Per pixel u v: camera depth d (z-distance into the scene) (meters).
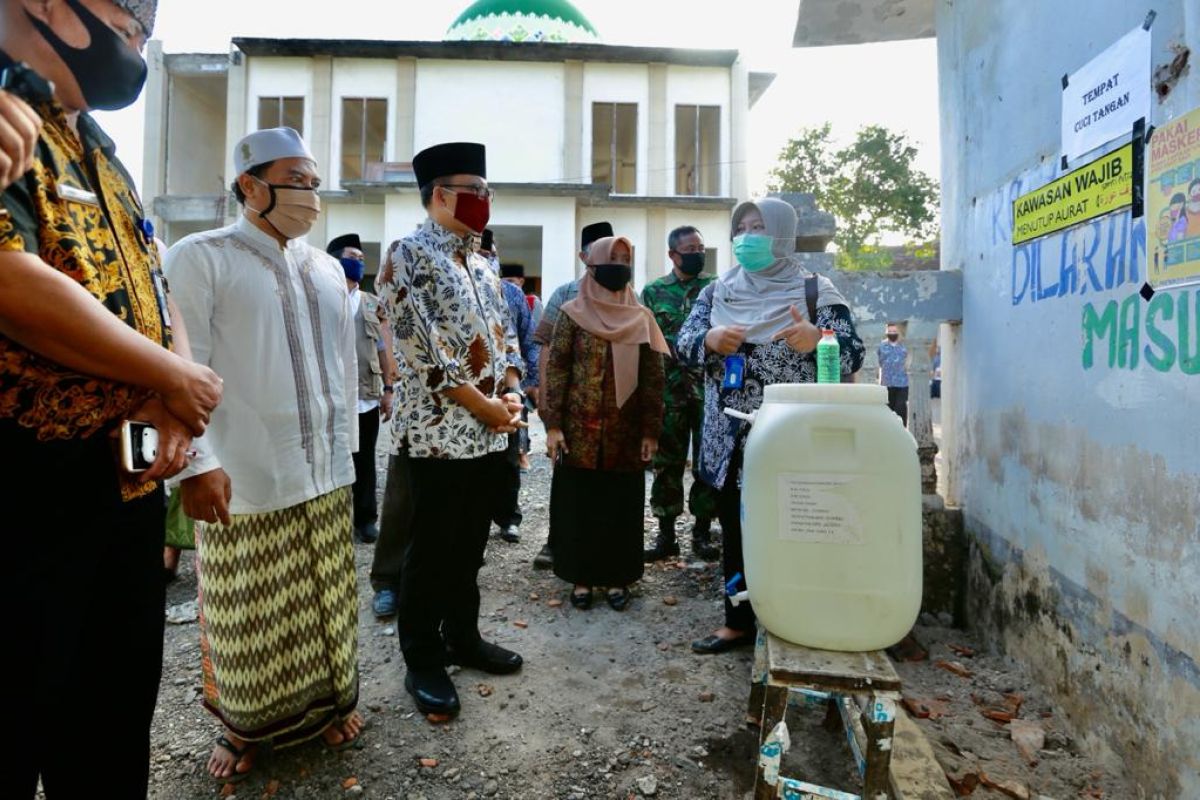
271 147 1.81
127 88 1.12
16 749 1.01
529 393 4.24
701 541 3.79
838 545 1.58
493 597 3.23
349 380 2.17
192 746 2.05
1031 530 2.38
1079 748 2.07
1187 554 1.63
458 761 1.99
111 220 1.12
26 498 1.00
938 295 3.03
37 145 0.98
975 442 2.85
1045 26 2.29
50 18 1.02
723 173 15.80
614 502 3.01
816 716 2.22
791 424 1.63
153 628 1.29
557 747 2.06
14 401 0.97
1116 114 1.89
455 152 2.23
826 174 22.08
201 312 1.73
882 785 1.48
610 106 15.70
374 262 16.91
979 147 2.82
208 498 1.51
